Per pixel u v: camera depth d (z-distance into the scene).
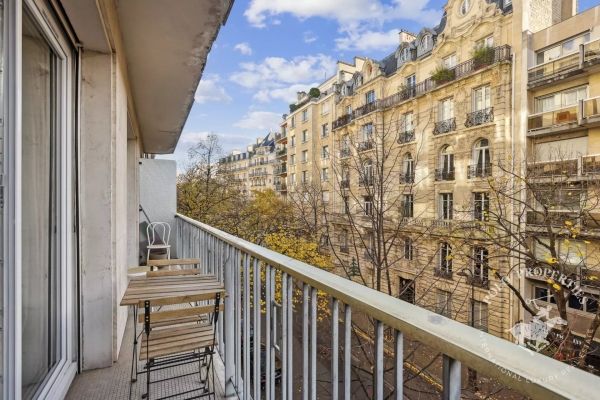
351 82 19.86
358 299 0.73
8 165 1.07
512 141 9.98
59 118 1.69
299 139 25.45
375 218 8.80
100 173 1.91
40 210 1.46
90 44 1.86
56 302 1.65
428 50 13.68
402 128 12.85
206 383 1.79
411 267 9.58
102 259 1.91
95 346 1.89
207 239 2.72
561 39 9.45
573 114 9.04
